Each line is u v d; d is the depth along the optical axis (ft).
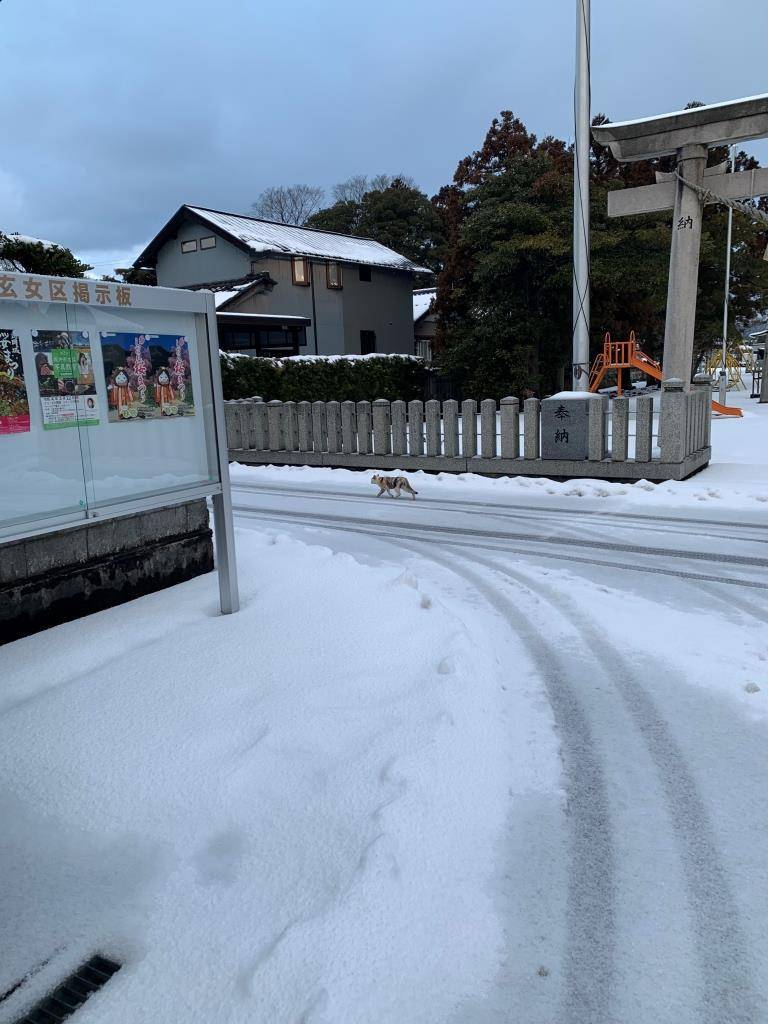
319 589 16.21
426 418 38.91
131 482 13.02
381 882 7.54
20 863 8.14
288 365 62.90
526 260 76.33
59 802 9.04
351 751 9.94
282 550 19.84
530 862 8.10
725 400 90.84
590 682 12.76
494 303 80.59
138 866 8.06
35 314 11.38
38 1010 6.38
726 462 38.37
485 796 9.22
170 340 13.61
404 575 17.28
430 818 8.63
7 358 11.03
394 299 106.11
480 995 6.38
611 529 25.05
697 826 8.75
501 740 10.65
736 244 103.45
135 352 12.99
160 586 16.62
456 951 6.82
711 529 24.53
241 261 87.81
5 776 9.52
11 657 12.68
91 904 7.55
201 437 14.30
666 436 32.17
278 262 88.63
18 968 6.82
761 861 8.13
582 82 39.88
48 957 6.94
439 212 143.13
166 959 6.82
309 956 6.67
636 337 101.71
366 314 101.45
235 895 7.57
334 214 151.43
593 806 9.15
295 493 35.04
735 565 20.24
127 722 10.62
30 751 9.96
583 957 6.81
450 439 38.27
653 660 13.67
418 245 140.97
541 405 35.04
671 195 38.52
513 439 36.27
